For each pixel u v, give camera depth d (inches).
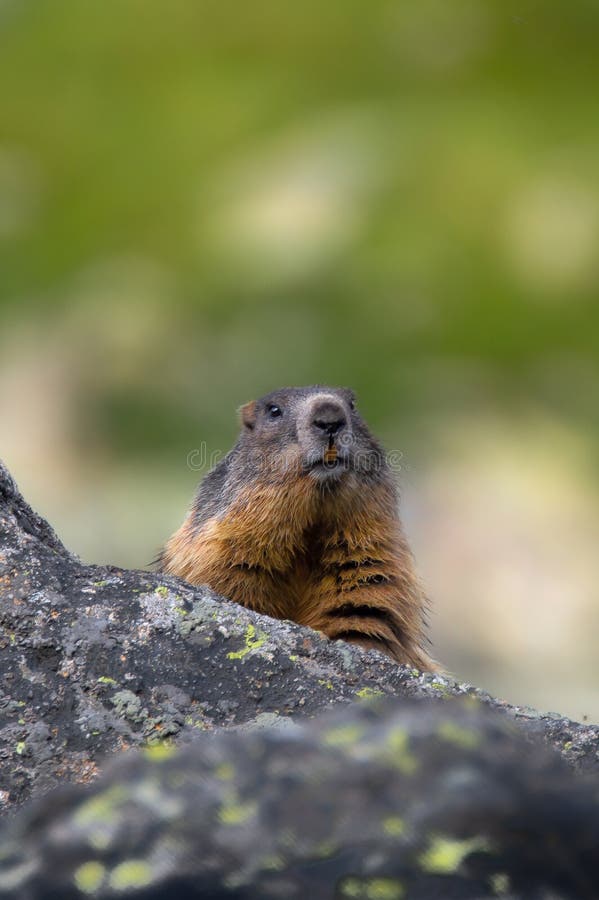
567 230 1085.8
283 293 1018.7
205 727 162.4
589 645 578.9
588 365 940.0
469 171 1123.9
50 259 1148.5
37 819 119.2
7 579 175.2
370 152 1205.7
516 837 108.3
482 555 644.7
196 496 288.7
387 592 256.7
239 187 1229.7
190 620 174.1
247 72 1432.1
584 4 1363.2
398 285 1006.4
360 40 1405.0
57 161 1321.4
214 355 959.0
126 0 1542.8
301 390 273.3
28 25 1557.6
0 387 898.1
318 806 112.7
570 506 695.7
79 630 170.6
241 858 110.5
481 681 542.3
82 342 960.3
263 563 260.2
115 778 120.8
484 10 1397.6
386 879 106.9
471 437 815.1
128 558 620.4
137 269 1081.4
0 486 190.4
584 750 162.6
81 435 844.0
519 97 1275.8
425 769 114.3
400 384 914.7
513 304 1009.5
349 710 125.9
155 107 1389.0
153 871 111.0
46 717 160.9
